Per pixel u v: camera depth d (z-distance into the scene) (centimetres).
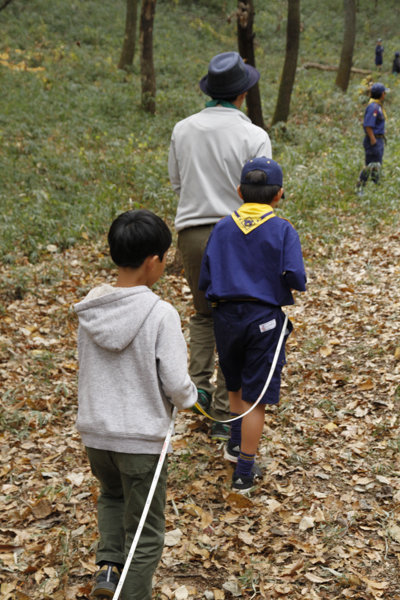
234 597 225
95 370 187
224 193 320
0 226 796
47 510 287
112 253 189
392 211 737
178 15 2805
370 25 2850
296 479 294
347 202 802
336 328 464
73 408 403
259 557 242
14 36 2230
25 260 727
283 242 262
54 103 1495
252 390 274
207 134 314
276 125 1286
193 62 2150
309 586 225
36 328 543
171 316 184
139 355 180
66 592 231
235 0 2933
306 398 372
